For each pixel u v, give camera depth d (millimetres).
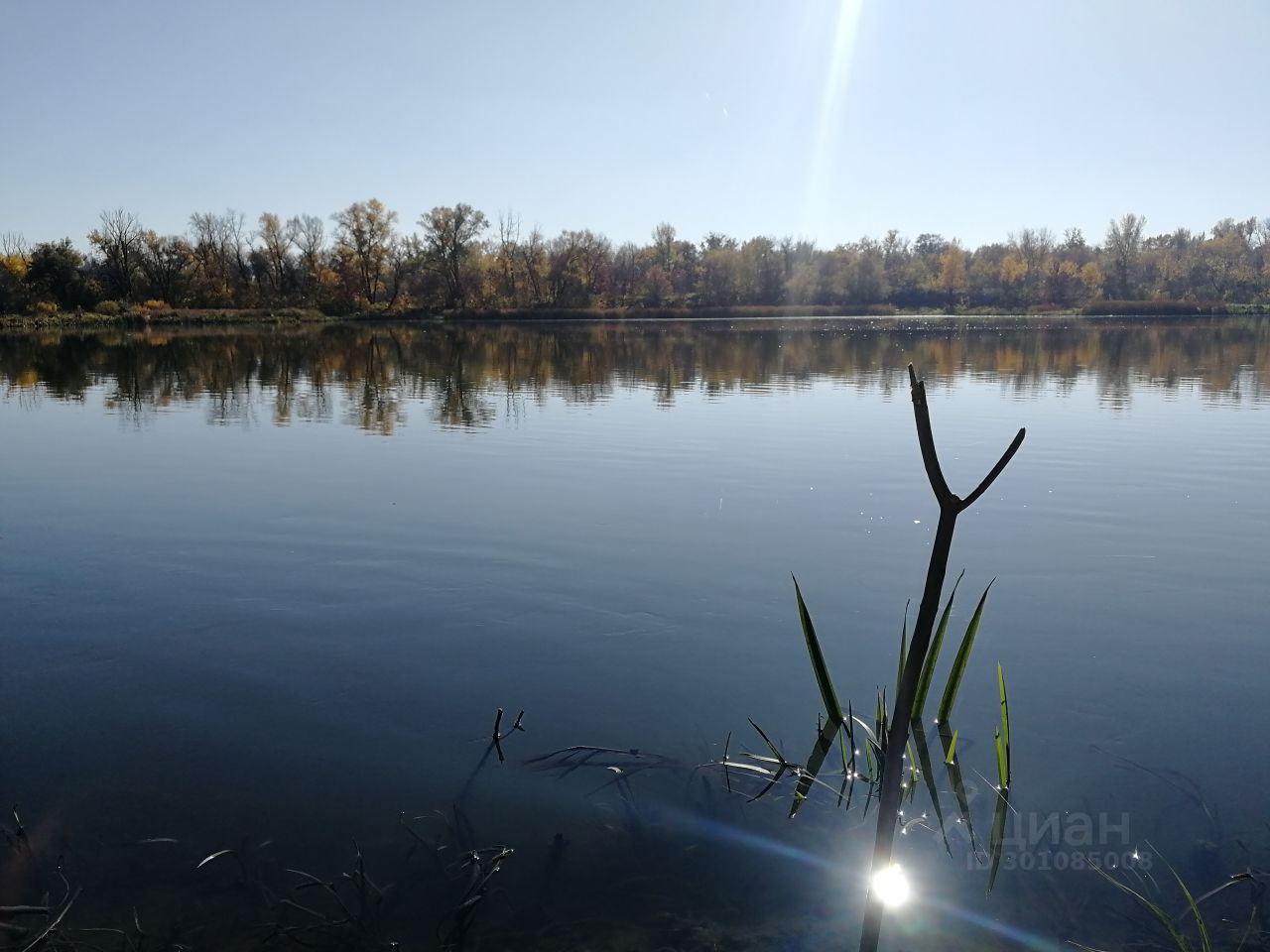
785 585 6746
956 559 7316
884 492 9562
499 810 4090
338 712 4910
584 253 85188
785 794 4227
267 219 82062
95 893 3561
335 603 6422
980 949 3297
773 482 10047
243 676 5305
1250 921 3398
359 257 81188
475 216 82312
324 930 3369
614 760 4469
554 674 5332
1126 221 88500
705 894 3580
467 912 3459
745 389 19172
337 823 3992
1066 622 6031
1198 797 4125
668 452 11820
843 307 77125
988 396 17578
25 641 5781
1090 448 11797
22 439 13258
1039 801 4141
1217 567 7051
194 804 4121
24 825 3967
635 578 6891
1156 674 5262
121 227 73125
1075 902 3523
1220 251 88875
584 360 27844
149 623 6062
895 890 3619
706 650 5656
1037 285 88125
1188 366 23969
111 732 4711
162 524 8414
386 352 33031
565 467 10930
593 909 3492
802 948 3293
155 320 64375
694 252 104625
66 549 7645
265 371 25031
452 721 4820
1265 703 4910
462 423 14484
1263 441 12133
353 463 11273
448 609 6301
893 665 5422
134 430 14102
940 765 4457
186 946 3289
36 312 60906
